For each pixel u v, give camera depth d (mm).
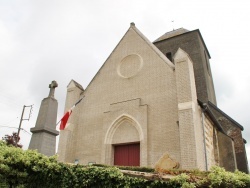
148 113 14359
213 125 16484
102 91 16938
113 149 14992
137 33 17797
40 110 12203
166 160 12594
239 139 18328
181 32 27078
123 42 18094
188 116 12320
